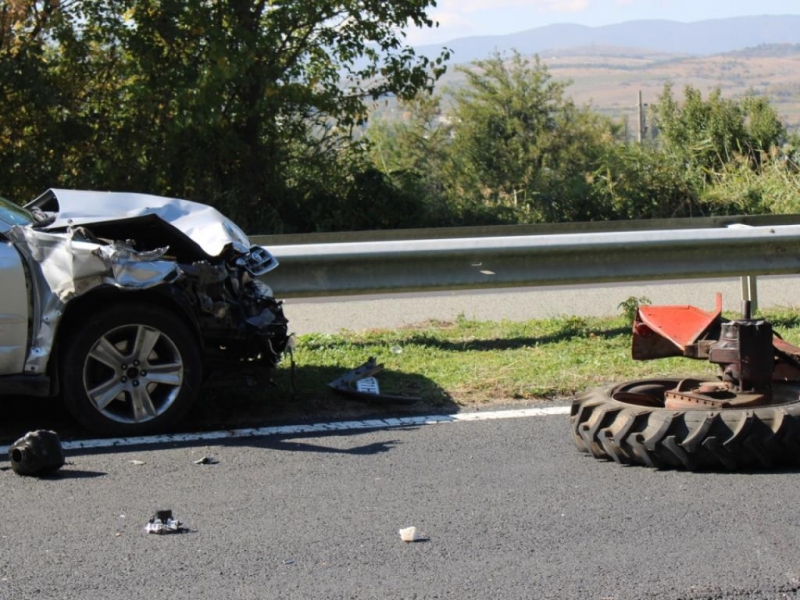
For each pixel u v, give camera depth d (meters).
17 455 5.71
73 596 4.16
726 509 5.06
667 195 18.89
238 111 16.69
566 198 18.52
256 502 5.28
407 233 13.25
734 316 9.84
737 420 5.55
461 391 7.48
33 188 16.42
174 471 5.80
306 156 17.53
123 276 6.23
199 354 6.63
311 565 4.45
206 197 16.77
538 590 4.17
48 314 6.34
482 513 5.07
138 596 4.15
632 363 8.10
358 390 7.30
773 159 20.30
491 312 10.85
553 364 8.09
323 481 5.61
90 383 6.47
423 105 20.78
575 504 5.18
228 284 7.00
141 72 16.19
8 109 16.11
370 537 4.77
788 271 9.87
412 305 11.30
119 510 5.16
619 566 4.40
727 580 4.25
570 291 12.10
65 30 15.88
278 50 16.55
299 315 10.76
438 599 4.09
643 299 9.69
